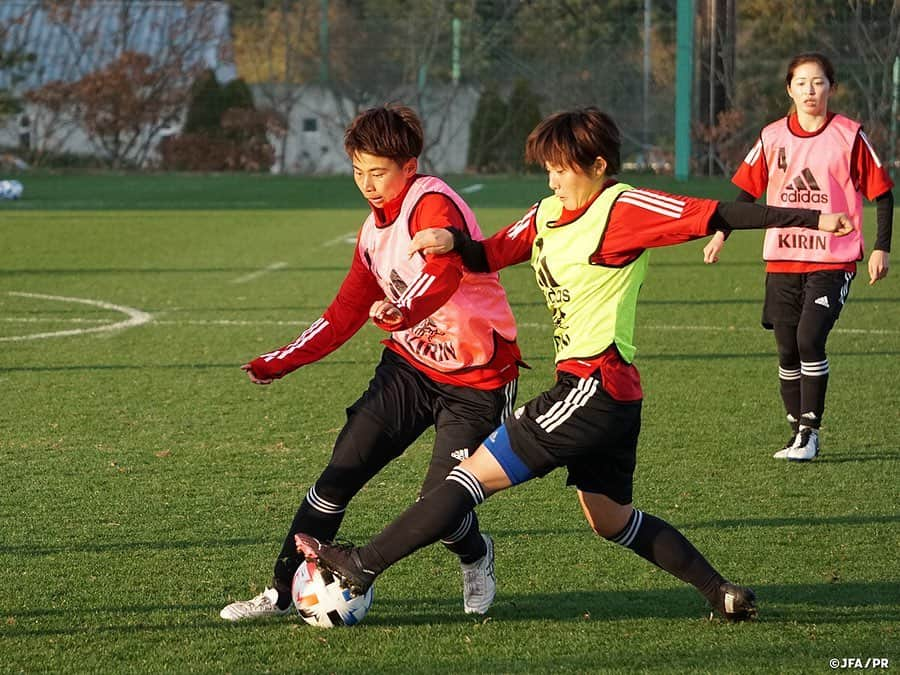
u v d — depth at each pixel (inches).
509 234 477.1
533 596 535.5
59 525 636.1
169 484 715.4
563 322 465.1
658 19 3750.0
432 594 538.0
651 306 1429.6
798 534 622.8
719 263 1844.2
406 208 484.7
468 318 487.2
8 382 1006.4
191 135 3826.3
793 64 800.9
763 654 462.3
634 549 496.4
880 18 3368.6
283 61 3937.0
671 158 3553.2
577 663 454.9
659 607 519.2
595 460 476.4
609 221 450.3
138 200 2918.3
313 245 2037.4
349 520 651.5
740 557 586.6
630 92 3725.4
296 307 1403.8
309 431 845.8
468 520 494.3
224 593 538.0
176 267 1754.4
